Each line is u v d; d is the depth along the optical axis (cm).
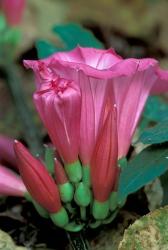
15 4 47
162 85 32
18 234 37
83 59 31
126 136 31
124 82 30
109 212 32
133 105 31
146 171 29
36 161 30
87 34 40
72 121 30
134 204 35
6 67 51
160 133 30
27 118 50
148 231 30
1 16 47
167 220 30
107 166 30
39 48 39
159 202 34
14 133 51
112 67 29
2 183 33
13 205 38
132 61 29
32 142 47
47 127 30
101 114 30
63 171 31
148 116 38
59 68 30
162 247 30
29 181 30
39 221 36
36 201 31
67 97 29
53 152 32
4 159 37
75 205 32
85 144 30
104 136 30
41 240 36
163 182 31
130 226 30
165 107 39
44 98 29
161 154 30
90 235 33
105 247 33
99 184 30
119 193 29
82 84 30
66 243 35
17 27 48
